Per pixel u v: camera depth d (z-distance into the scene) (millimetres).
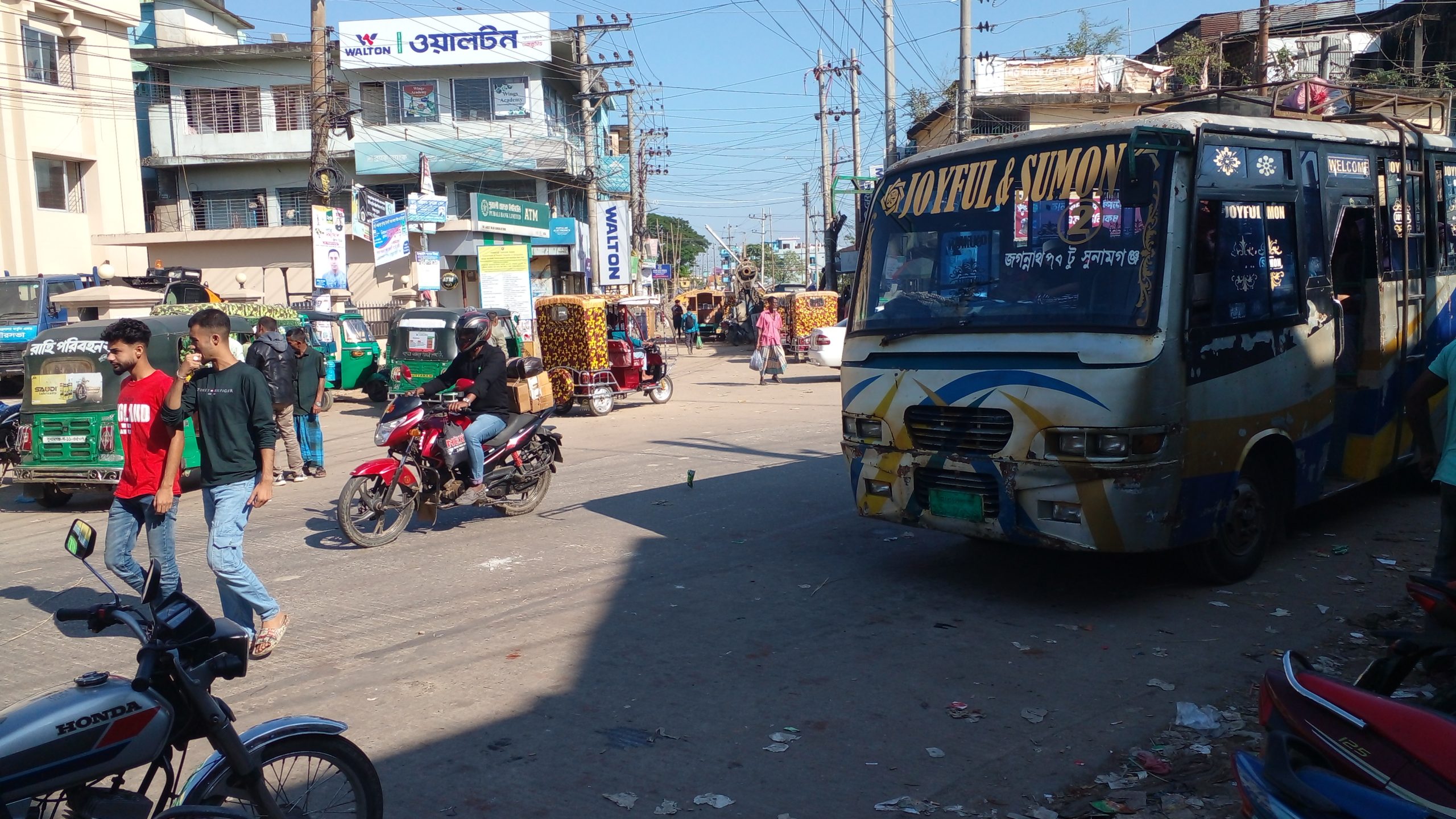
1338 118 7957
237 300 29891
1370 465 7297
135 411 6133
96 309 17797
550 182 39594
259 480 5730
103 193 30547
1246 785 2744
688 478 10367
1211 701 4812
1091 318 5777
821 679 5191
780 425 14992
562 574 7223
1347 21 30109
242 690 5230
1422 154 7770
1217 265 6004
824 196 40125
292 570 7586
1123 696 4895
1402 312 7473
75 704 2949
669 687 5133
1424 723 2543
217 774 3248
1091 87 28141
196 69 37469
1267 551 7219
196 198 38281
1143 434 5578
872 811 3895
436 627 6156
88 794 3033
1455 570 5023
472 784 4156
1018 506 5895
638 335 19000
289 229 29625
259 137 37625
